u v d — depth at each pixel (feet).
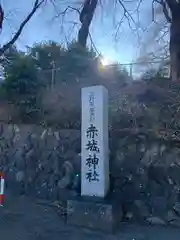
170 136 22.98
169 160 21.53
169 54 36.52
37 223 19.76
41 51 36.22
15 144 29.78
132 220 20.15
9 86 33.68
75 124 28.45
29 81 33.47
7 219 20.58
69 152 25.82
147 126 25.00
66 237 17.31
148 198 20.61
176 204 20.01
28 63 34.35
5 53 38.11
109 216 18.03
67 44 37.91
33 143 28.55
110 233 17.87
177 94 28.76
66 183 24.77
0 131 31.40
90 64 34.27
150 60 37.22
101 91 20.47
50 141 27.48
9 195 27.14
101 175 19.86
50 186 25.77
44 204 24.16
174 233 18.20
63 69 34.30
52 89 33.24
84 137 20.68
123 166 22.53
